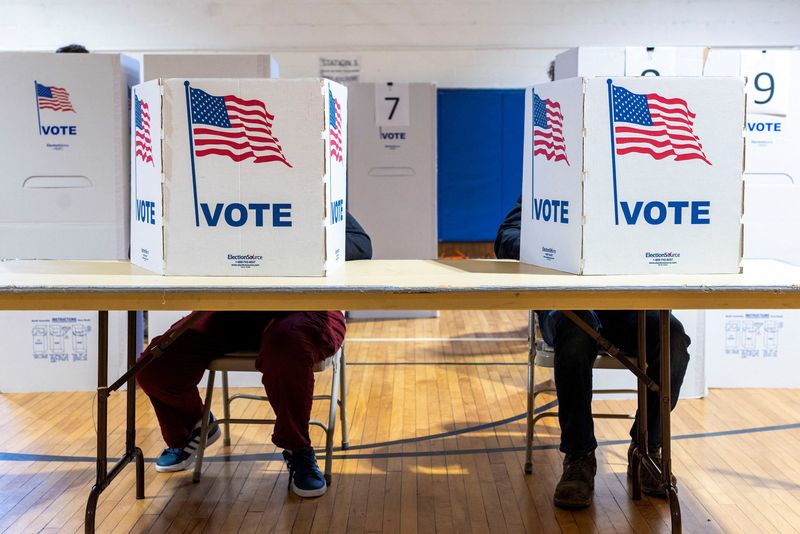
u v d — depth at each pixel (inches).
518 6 285.0
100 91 149.4
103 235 151.7
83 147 150.2
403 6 285.4
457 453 128.5
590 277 85.2
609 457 126.3
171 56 152.6
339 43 286.4
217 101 84.0
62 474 119.4
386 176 227.8
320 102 83.8
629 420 144.3
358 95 225.5
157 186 86.8
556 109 88.2
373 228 228.8
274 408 110.0
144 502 109.7
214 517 105.1
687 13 280.7
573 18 284.0
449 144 294.2
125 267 94.7
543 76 288.4
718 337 162.7
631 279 83.9
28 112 149.2
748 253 154.0
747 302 80.7
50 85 148.7
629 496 111.7
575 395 106.0
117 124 150.1
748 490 113.5
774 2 278.2
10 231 151.0
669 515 105.5
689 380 156.4
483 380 173.5
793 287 80.0
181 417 119.3
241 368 111.8
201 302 81.0
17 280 85.1
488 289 80.8
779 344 162.7
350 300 81.0
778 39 279.9
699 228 86.0
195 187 85.7
